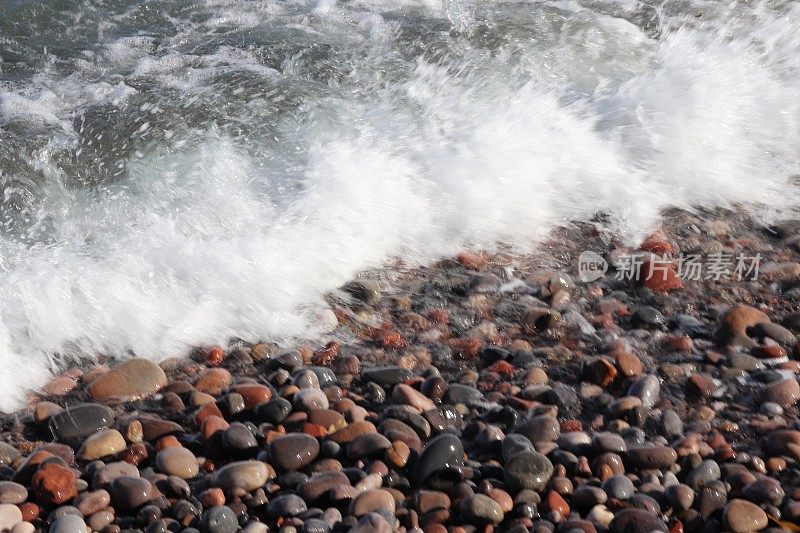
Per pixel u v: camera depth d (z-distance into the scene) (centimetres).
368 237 1697
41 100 1956
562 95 2039
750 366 1409
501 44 2172
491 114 1956
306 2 2384
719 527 1109
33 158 1777
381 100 1984
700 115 1992
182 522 1123
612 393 1372
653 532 1076
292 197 1739
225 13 2328
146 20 2289
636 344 1473
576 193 1838
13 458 1246
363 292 1591
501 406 1330
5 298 1496
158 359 1464
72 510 1131
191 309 1534
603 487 1157
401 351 1470
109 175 1769
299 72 2067
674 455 1202
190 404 1349
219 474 1179
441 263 1684
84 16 2280
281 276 1594
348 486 1155
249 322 1529
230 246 1620
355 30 2239
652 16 2322
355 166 1788
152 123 1880
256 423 1308
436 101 1988
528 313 1529
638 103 2006
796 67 2166
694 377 1370
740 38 2245
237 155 1811
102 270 1565
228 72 2061
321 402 1320
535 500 1150
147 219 1681
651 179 1880
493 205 1781
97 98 1972
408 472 1204
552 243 1738
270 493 1178
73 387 1404
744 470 1188
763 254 1709
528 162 1856
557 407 1327
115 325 1505
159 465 1212
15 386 1402
